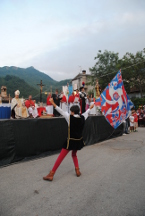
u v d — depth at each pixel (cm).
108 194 325
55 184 370
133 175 416
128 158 559
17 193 331
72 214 264
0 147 485
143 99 2436
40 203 296
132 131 1248
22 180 392
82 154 616
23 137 541
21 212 270
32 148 562
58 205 289
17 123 531
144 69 2755
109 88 773
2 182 382
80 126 400
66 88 1110
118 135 1013
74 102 953
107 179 393
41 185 366
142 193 328
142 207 282
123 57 2825
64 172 441
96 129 836
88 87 3797
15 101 650
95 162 520
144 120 1647
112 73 3012
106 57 3186
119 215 262
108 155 598
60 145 664
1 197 317
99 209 277
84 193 329
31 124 567
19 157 529
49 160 552
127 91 2989
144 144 779
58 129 661
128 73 2756
